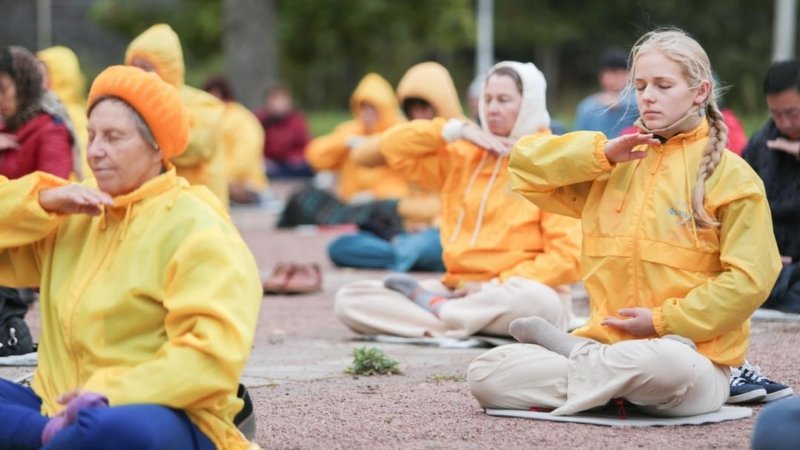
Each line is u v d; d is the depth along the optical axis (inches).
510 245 430.6
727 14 2477.9
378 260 658.2
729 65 2422.5
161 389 227.6
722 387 300.5
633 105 400.2
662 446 274.4
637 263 298.2
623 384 288.8
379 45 2012.8
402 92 584.4
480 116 439.2
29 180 246.4
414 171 454.0
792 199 457.7
